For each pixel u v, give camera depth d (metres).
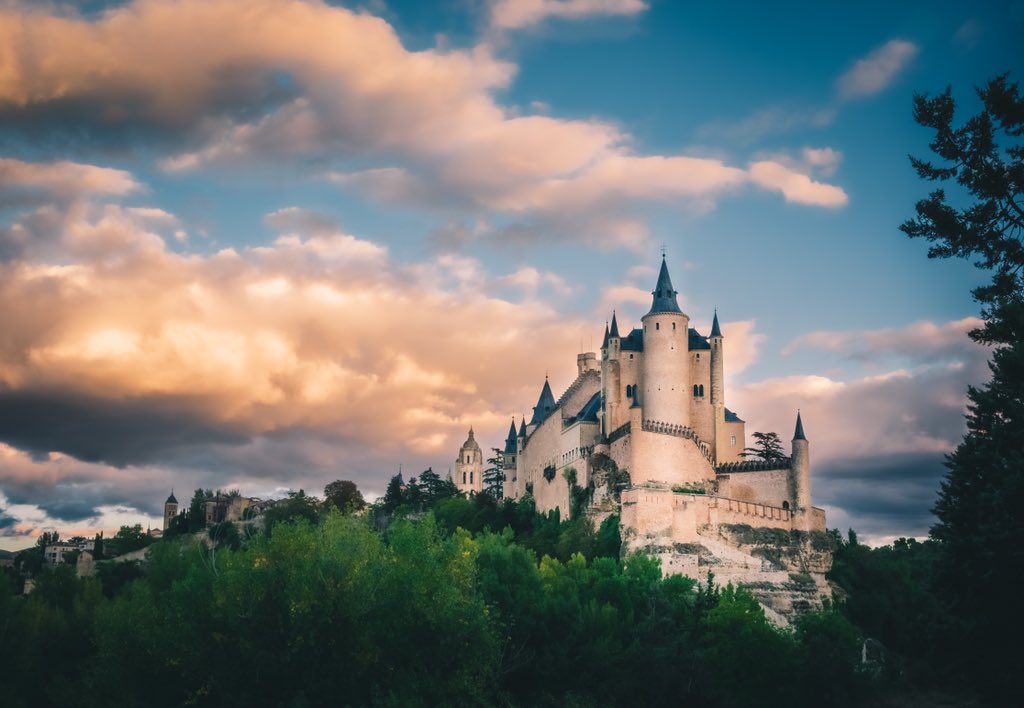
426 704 82.69
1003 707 81.94
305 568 85.62
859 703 102.38
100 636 93.00
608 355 172.12
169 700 88.19
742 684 106.75
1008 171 71.81
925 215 74.25
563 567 133.50
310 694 80.19
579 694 97.25
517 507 191.00
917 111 73.88
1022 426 85.62
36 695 99.88
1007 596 80.12
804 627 125.25
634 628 114.00
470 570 98.31
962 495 89.88
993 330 78.44
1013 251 71.88
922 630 91.31
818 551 154.25
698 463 162.12
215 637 84.69
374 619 85.69
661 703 96.50
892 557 199.00
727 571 145.88
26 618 101.81
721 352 173.75
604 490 159.88
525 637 101.56
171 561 107.00
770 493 159.62
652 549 144.88
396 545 93.50
